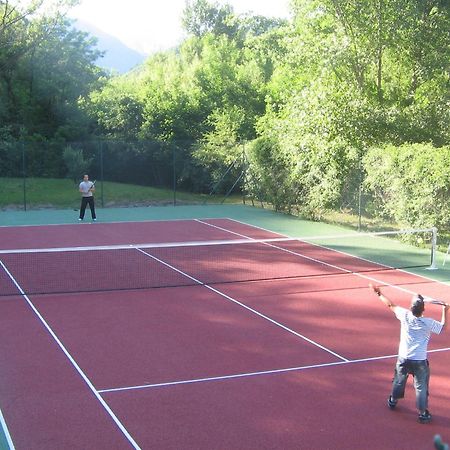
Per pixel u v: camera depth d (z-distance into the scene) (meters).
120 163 35.94
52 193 32.38
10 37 41.19
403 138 24.36
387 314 12.48
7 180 32.97
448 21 24.61
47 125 42.84
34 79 42.59
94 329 11.37
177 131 41.50
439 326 7.70
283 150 26.70
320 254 18.78
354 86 26.00
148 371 9.37
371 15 24.34
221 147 33.91
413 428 7.58
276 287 14.59
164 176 35.69
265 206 30.58
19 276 15.31
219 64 47.78
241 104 44.91
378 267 16.97
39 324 11.62
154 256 18.06
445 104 24.61
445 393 8.64
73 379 9.04
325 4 25.16
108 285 14.52
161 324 11.70
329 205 24.33
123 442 7.17
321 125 24.16
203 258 17.91
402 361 7.79
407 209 20.30
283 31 28.17
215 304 13.09
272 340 10.86
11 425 7.58
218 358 9.95
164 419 7.77
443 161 18.86
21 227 23.66
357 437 7.33
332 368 9.56
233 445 7.12
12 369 9.41
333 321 11.99
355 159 22.95
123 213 27.92
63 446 7.07
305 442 7.20
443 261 17.84
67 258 17.59
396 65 26.62
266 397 8.45
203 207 30.27
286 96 31.39
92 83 44.41
